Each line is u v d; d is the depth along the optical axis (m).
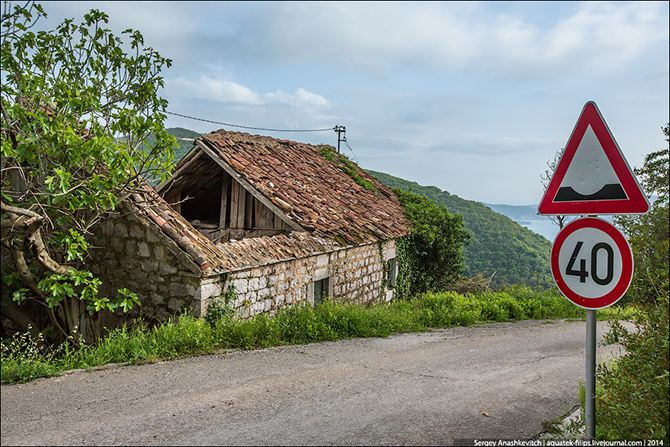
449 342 7.32
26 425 3.20
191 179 11.50
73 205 5.47
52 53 5.73
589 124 2.88
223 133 12.00
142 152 6.04
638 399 3.08
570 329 9.40
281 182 11.11
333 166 15.86
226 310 6.67
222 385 4.27
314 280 9.03
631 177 2.69
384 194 16.39
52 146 5.15
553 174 3.05
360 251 10.89
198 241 6.88
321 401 4.02
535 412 4.11
